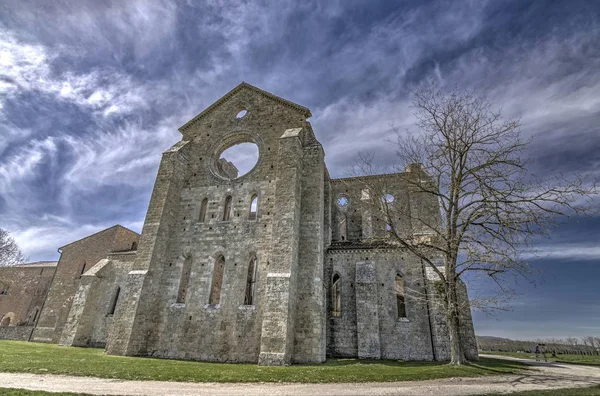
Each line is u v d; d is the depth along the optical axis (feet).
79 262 131.13
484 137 68.64
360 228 111.24
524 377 51.01
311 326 70.90
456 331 61.67
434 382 44.42
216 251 83.46
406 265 88.99
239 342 71.56
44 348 77.97
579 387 42.11
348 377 46.52
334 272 91.56
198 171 96.73
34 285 165.68
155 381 41.09
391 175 111.86
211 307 77.05
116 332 74.54
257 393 35.94
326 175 103.30
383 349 80.38
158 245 84.07
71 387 34.88
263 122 97.04
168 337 75.92
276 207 78.74
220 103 105.40
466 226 65.36
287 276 70.18
